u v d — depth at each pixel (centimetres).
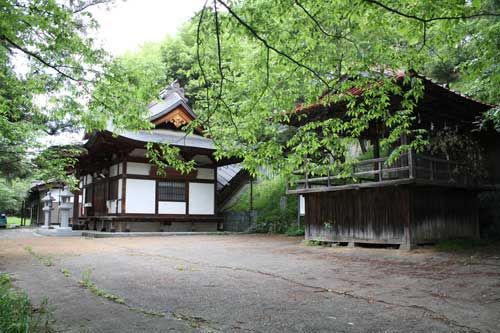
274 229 2131
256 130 705
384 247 1316
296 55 646
